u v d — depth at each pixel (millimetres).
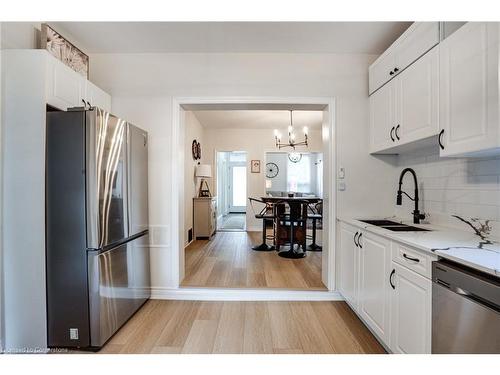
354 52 2777
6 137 1816
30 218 1826
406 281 1581
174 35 2504
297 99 2795
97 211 1854
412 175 2518
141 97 2824
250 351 1911
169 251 2812
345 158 2775
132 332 2154
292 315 2439
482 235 1723
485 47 1367
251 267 3707
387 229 1983
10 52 1812
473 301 1118
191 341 2033
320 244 5277
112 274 2053
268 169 9469
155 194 2807
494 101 1317
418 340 1464
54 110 1961
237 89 2812
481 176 1778
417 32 1921
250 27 2373
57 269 1864
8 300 1853
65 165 1840
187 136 5051
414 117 1963
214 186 6836
